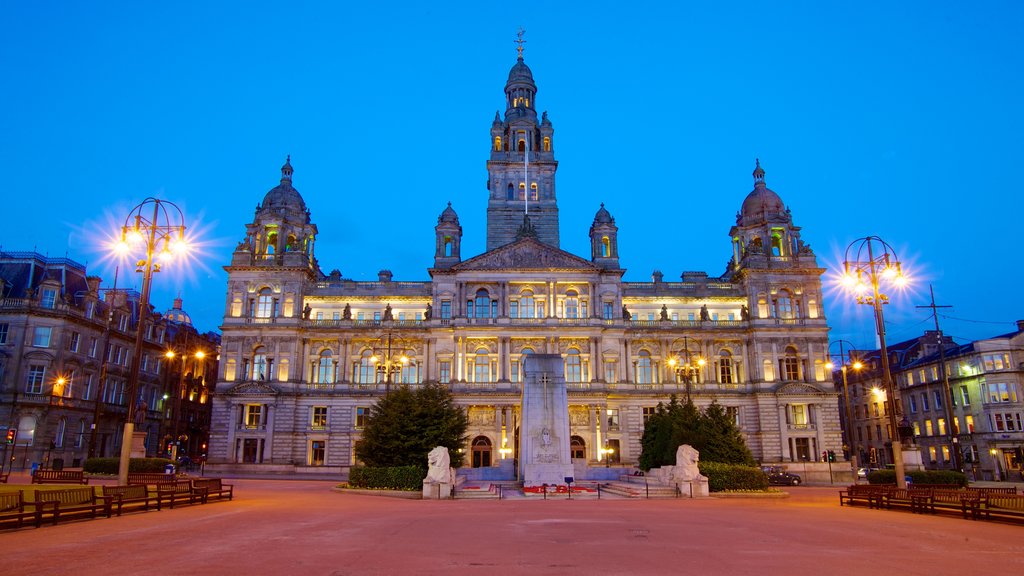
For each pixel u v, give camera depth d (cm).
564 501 4425
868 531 2758
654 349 10144
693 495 4828
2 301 8994
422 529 2697
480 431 9425
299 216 10638
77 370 9469
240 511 3397
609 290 10131
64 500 2889
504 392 9438
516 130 11788
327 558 1952
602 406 9456
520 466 5688
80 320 9538
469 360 9725
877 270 4994
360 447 5897
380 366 9581
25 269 9350
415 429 5791
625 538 2477
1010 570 1864
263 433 9425
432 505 4019
